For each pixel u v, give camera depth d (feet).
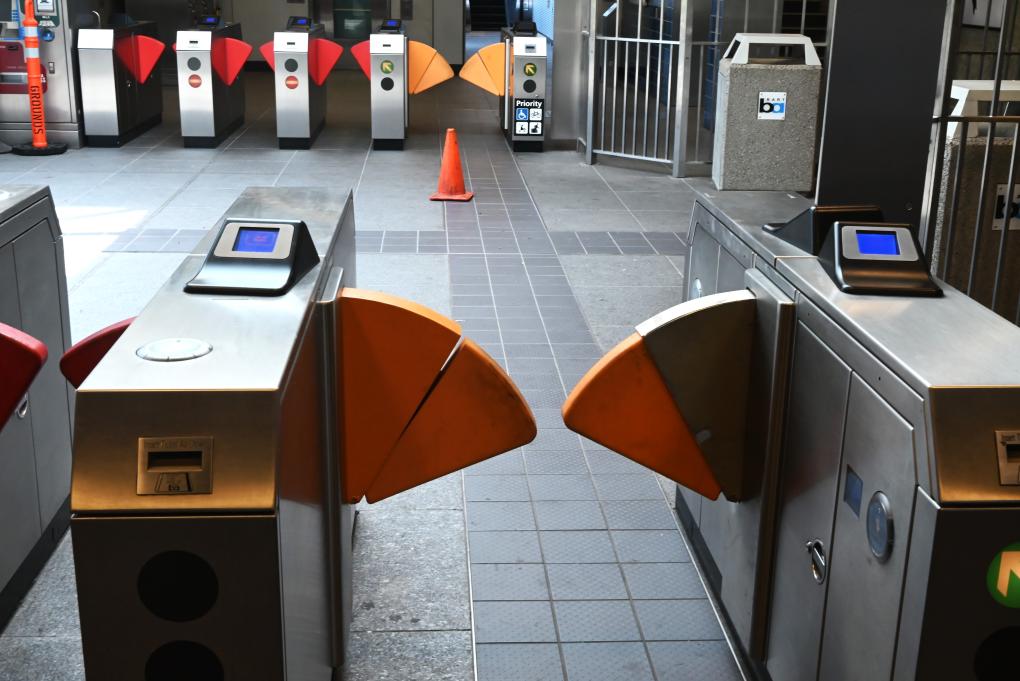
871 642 6.62
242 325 6.59
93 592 5.71
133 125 35.94
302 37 34.09
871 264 7.67
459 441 8.25
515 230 24.73
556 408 14.88
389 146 34.83
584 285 20.54
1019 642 6.15
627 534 11.67
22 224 10.30
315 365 7.39
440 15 54.24
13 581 9.95
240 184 28.81
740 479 9.19
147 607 5.78
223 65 35.73
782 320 8.13
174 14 51.19
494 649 9.57
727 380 8.89
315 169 31.27
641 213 26.76
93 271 20.35
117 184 28.43
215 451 5.62
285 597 5.96
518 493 12.51
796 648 8.11
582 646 9.66
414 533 11.55
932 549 5.79
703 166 31.40
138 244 22.38
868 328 6.79
